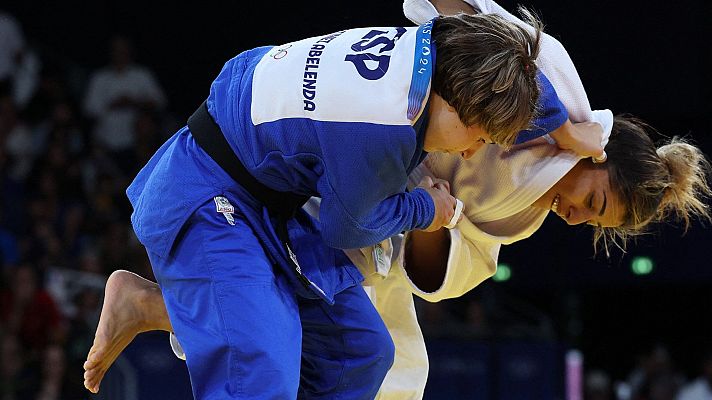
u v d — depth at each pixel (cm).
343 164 854
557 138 1011
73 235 2502
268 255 910
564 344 2295
